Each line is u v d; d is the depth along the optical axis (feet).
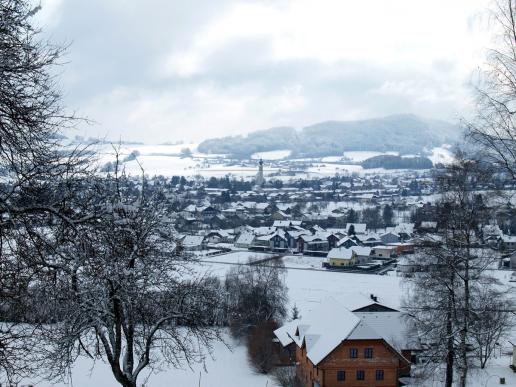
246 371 152.25
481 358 141.49
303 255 410.31
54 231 33.35
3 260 30.53
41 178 31.17
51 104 31.63
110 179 43.96
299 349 150.20
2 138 29.73
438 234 96.48
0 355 32.09
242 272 212.23
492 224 97.25
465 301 93.15
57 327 46.21
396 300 226.17
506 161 45.39
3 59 29.32
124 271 43.96
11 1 29.84
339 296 169.27
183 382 138.31
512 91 43.73
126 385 49.57
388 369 129.70
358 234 487.20
